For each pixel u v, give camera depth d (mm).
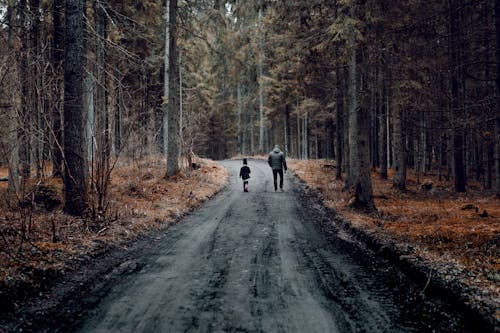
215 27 19344
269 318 4547
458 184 18625
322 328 4293
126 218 10102
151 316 4586
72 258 6645
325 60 15594
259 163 34188
